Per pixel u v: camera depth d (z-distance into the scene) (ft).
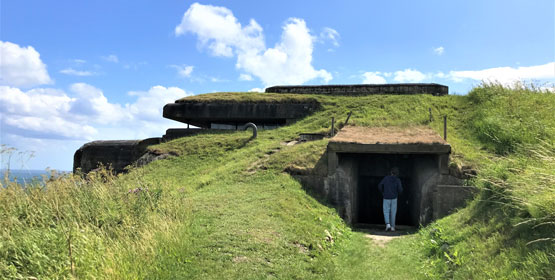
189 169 45.60
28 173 23.91
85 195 23.02
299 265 18.53
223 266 17.33
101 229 19.51
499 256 16.56
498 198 21.91
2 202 21.20
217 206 27.27
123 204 22.59
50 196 22.39
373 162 43.34
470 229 21.27
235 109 60.85
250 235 21.11
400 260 22.07
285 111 59.16
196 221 23.03
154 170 47.01
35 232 17.69
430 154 37.65
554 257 14.06
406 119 47.93
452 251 20.07
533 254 15.08
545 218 16.02
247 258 18.35
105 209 21.97
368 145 35.17
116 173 60.08
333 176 35.60
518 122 40.29
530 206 17.15
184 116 63.05
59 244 16.42
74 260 15.42
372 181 44.62
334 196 35.32
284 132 52.13
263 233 21.72
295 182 34.96
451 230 23.11
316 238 23.06
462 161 35.35
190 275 16.37
